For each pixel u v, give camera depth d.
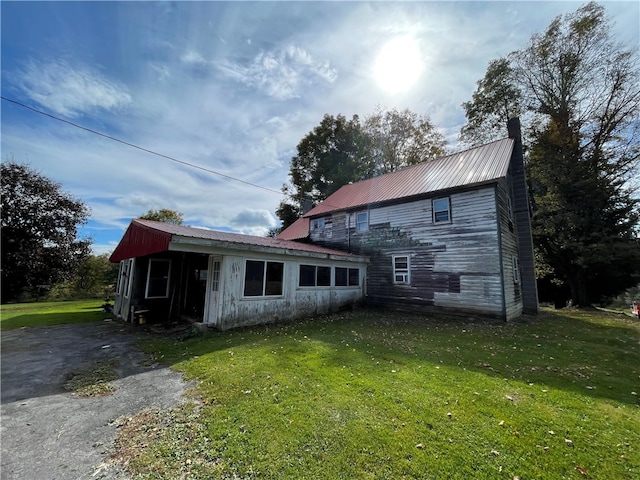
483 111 22.53
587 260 14.48
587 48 16.73
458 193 10.86
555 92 18.36
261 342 6.53
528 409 3.46
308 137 30.88
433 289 11.24
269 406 3.47
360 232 14.25
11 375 4.68
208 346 6.24
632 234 14.98
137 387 4.15
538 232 16.47
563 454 2.61
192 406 3.53
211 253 7.66
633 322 10.26
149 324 9.34
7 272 20.41
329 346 6.22
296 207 31.53
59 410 3.46
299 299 9.98
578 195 15.42
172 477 2.29
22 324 9.51
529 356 5.73
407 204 12.44
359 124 29.56
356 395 3.78
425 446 2.70
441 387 4.06
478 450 2.65
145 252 8.42
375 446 2.69
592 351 6.23
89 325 9.29
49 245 22.34
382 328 8.38
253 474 2.32
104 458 2.56
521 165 12.69
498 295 9.62
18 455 2.59
